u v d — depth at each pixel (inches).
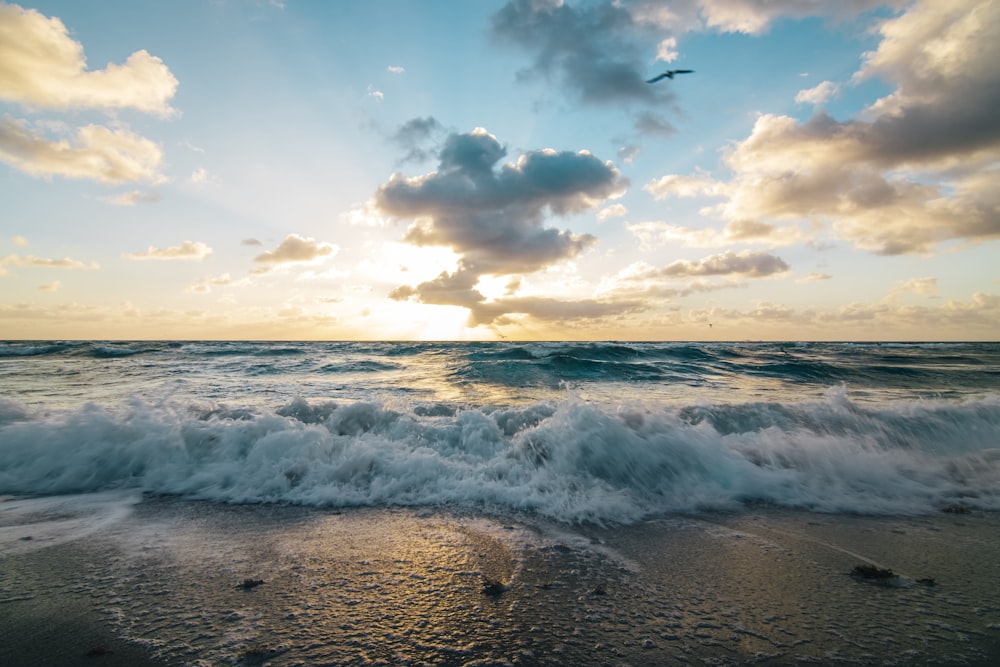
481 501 184.7
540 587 120.9
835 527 165.6
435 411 294.8
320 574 126.6
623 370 626.2
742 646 96.4
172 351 994.7
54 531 154.0
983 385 545.6
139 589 117.6
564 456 212.4
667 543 150.3
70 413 272.5
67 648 93.9
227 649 93.5
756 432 252.2
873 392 476.1
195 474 203.2
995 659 92.6
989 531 163.0
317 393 425.7
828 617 107.9
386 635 99.0
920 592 120.3
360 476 202.4
